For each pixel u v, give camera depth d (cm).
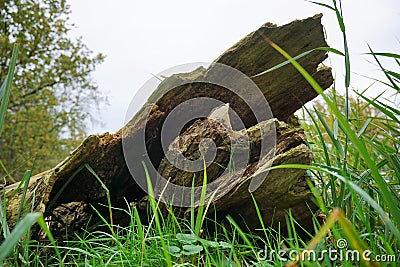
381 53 130
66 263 139
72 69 752
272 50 168
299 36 165
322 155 209
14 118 719
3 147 703
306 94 180
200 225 128
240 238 157
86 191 175
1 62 685
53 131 792
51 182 158
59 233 166
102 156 167
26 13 701
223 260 121
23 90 726
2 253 56
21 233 58
